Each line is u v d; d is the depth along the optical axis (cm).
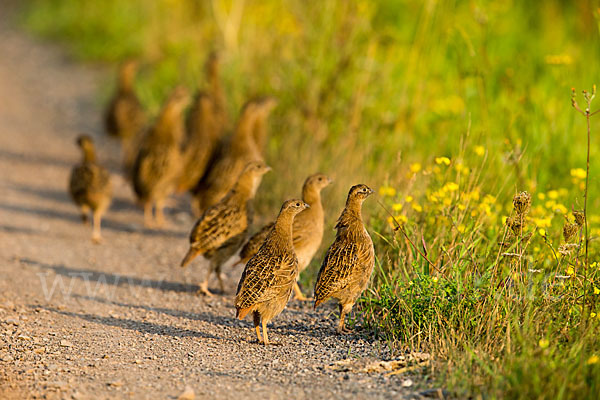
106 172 1483
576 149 1392
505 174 1254
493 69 1644
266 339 946
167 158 1509
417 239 1038
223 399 762
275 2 2144
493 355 802
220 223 1154
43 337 958
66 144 2191
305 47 1864
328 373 824
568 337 823
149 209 1560
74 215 1617
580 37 1948
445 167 1270
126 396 774
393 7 2109
